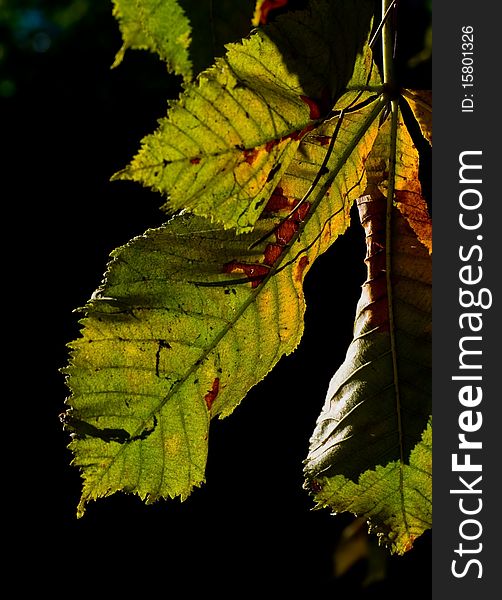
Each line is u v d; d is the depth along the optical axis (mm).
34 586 1900
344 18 606
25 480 1966
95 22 2357
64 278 2096
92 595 1892
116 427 625
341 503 652
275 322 636
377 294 659
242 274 630
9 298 2059
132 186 2104
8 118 2199
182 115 586
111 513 1952
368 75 624
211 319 630
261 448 1747
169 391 629
